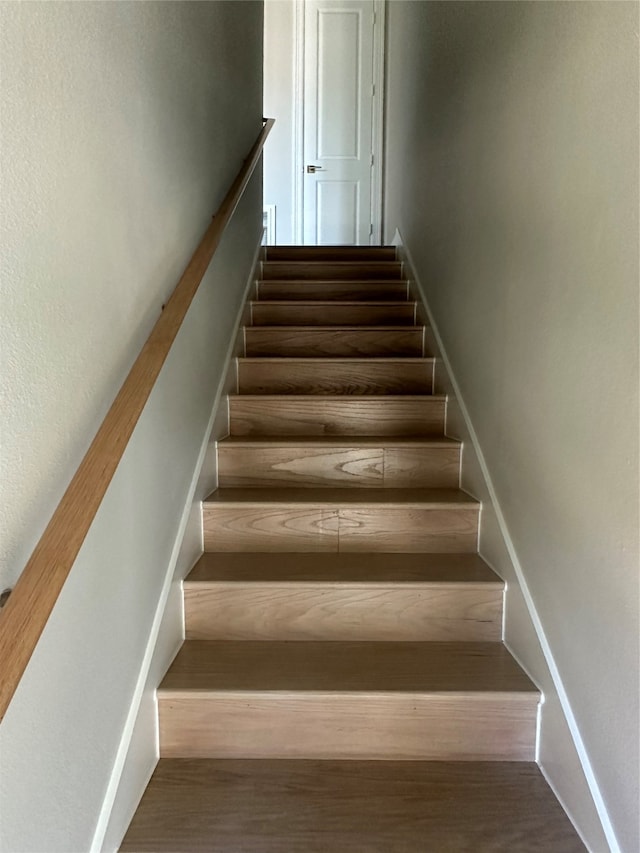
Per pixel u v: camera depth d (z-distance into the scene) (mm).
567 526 1313
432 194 2850
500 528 1750
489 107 1920
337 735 1456
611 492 1123
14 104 807
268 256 3850
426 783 1378
